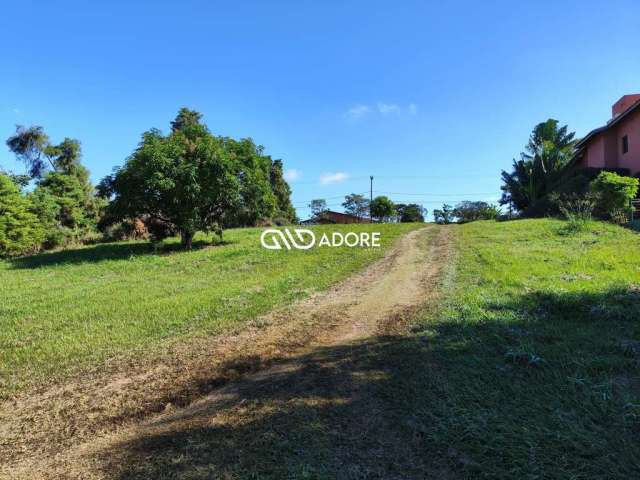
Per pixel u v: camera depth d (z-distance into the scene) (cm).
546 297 621
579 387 357
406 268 1098
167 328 647
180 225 1614
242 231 2366
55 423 384
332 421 340
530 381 374
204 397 418
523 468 262
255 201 1742
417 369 421
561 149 3216
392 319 628
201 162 1594
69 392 448
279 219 3672
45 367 517
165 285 1002
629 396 334
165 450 319
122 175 1551
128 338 606
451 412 331
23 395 447
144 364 511
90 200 2556
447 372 405
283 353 525
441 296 725
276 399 390
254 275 1087
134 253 1623
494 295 674
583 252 987
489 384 373
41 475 304
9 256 1845
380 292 838
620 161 2305
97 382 469
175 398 418
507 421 313
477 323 541
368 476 270
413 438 307
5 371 510
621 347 425
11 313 795
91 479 293
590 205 1590
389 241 1802
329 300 803
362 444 305
